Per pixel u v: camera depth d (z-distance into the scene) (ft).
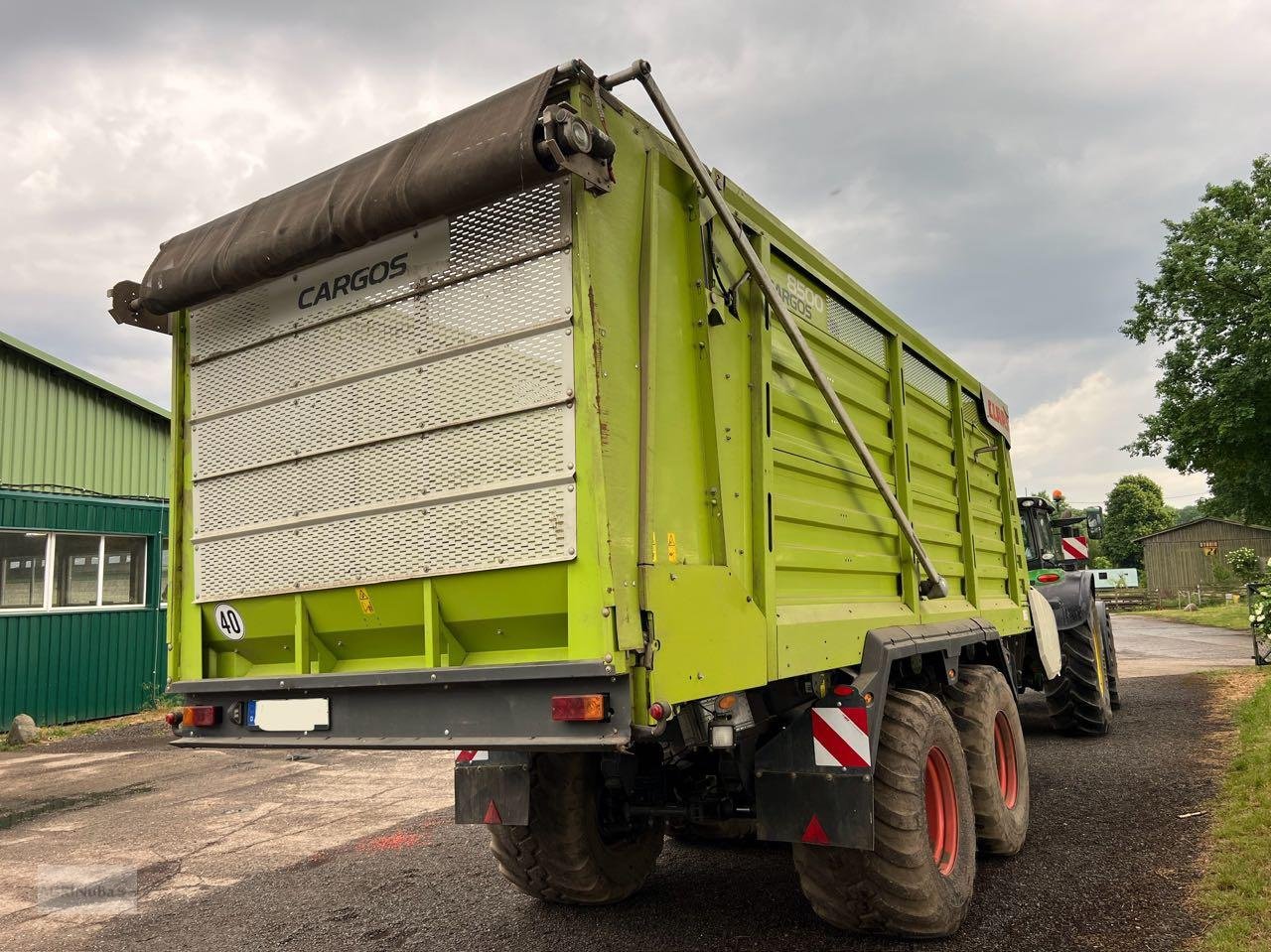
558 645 8.49
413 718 8.73
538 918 12.84
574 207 8.17
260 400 10.36
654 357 8.87
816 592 11.73
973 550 17.78
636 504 8.35
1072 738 25.54
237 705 9.99
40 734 37.60
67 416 51.93
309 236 9.31
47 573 40.19
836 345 13.21
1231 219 85.20
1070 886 12.94
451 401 8.86
